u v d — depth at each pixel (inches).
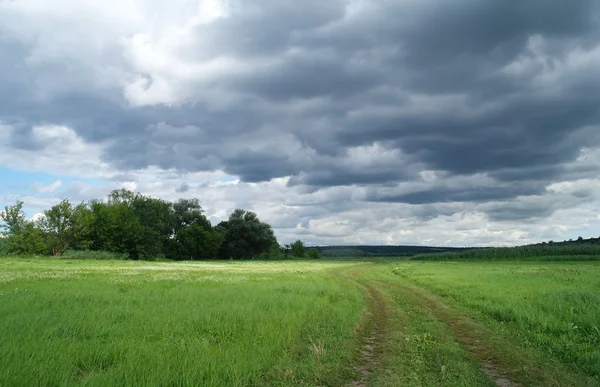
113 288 862.5
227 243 5324.8
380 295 926.4
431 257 4402.1
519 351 429.7
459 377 343.0
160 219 4798.2
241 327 482.9
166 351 367.2
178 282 1074.1
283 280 1245.1
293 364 362.6
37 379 277.7
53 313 512.1
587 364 375.9
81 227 3442.4
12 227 3078.2
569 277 1238.3
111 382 282.7
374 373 354.9
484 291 888.3
